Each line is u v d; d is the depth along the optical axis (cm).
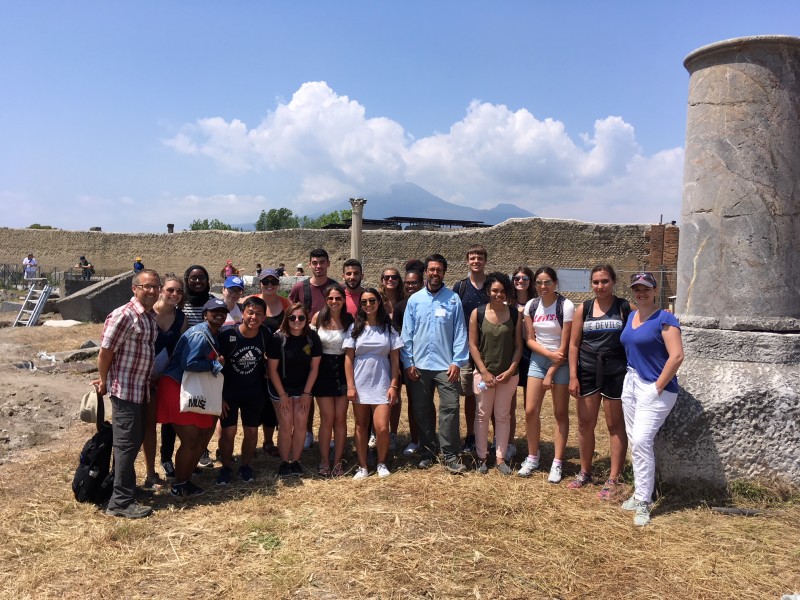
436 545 412
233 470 588
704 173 524
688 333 523
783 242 500
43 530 441
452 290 616
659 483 505
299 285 678
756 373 488
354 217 2369
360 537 423
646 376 471
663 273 3086
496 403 580
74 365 1119
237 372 544
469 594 356
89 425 742
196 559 398
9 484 533
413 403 595
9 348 1343
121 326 460
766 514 454
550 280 553
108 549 411
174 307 538
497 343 567
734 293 509
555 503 492
